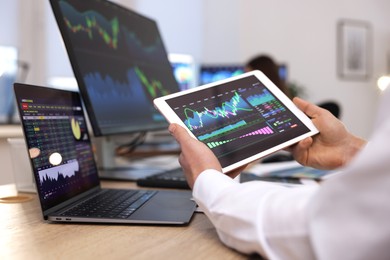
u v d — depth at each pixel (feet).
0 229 1.95
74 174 2.54
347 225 1.14
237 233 1.53
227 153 2.12
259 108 2.45
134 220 2.01
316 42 15.78
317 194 1.24
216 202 1.65
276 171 3.90
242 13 14.82
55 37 13.25
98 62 3.33
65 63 13.30
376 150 1.11
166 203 2.43
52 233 1.87
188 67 14.42
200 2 14.75
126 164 5.05
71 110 2.76
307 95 15.70
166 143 7.91
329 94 16.01
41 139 2.24
